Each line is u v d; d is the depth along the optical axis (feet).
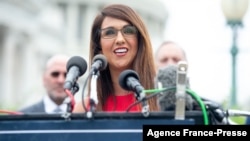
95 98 13.47
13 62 197.16
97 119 12.97
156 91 13.51
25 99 69.77
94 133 12.92
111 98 17.94
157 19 246.88
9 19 191.11
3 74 192.44
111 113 13.00
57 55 33.27
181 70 13.00
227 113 14.20
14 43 196.24
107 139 12.91
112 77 17.95
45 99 33.01
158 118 12.96
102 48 17.90
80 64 14.87
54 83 32.71
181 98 12.98
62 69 32.89
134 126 12.91
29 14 200.13
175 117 12.96
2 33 193.16
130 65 17.99
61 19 239.09
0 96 191.62
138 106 17.17
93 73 14.73
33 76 207.92
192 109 13.80
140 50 17.92
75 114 13.00
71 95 13.58
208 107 13.69
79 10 242.78
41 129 13.00
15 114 13.16
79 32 241.35
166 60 30.94
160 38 247.91
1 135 13.01
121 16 17.72
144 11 239.50
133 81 13.98
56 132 12.97
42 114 13.06
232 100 55.36
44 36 219.00
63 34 237.25
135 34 17.83
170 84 13.92
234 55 55.88
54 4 234.38
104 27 17.85
